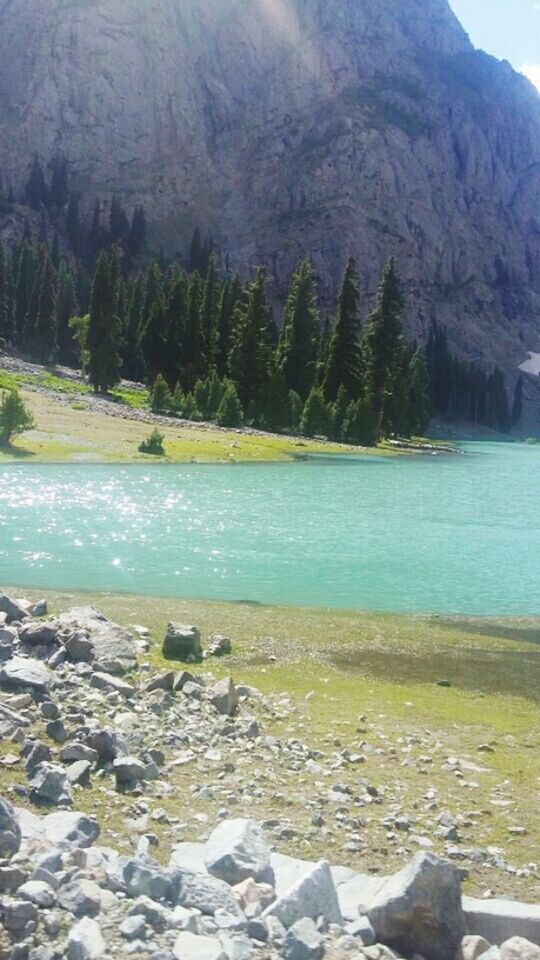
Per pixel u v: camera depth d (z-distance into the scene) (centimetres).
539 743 1171
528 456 11481
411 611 2133
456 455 10831
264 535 3281
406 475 6712
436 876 630
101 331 11088
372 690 1409
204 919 600
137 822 795
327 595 2289
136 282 15062
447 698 1389
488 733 1205
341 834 820
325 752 1065
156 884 638
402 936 620
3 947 542
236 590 2292
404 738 1148
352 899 671
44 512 3581
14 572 2359
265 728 1146
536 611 2183
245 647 1639
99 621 1534
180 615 1888
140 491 4516
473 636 1870
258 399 10494
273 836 801
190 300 11975
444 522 3900
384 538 3350
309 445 8931
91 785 874
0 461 5531
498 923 644
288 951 570
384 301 11025
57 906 593
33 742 925
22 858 645
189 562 2661
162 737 1049
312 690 1384
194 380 11525
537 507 4628
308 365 11269
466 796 951
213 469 6094
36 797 820
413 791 952
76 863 661
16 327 14525
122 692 1197
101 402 9831
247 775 955
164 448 6844
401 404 11925
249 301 10994
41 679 1149
